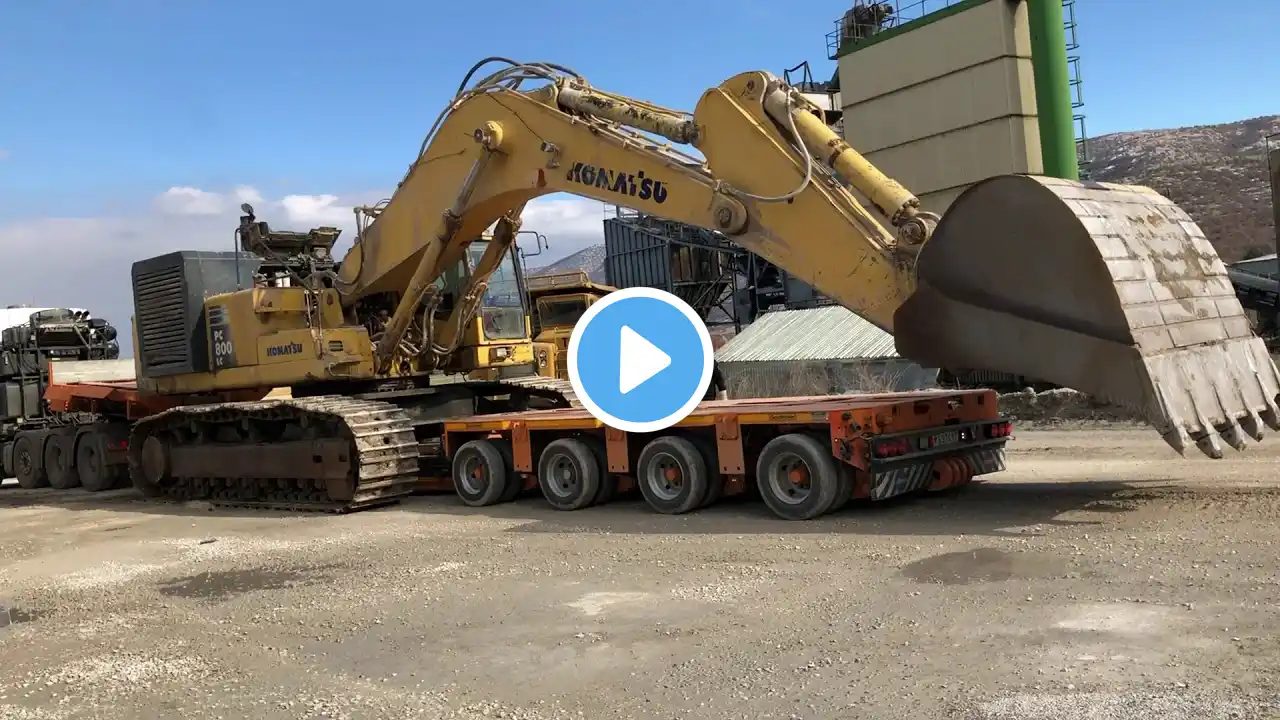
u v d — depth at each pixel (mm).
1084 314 7293
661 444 10156
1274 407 8227
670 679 5051
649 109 10195
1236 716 3982
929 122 32625
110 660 6207
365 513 11797
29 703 5465
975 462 10094
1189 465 10914
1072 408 18250
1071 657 4812
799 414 9172
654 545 8484
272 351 13289
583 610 6512
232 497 13977
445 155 11953
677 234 39219
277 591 7812
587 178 10516
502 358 13617
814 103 9250
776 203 9062
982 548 7277
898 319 8211
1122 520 7848
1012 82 30328
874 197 8531
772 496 9312
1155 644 4898
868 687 4688
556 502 11062
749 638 5617
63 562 9945
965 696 4445
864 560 7242
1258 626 5039
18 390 20312
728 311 41188
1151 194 8633
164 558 9703
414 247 12391
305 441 12430
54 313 20891
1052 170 29922
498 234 12820
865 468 8797
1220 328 8094
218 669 5852
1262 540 6770
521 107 11094
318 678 5539
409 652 5887
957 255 7867
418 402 13469
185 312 14086
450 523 10594
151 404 15930
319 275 13531
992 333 7762
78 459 17922
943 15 31891
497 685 5176
